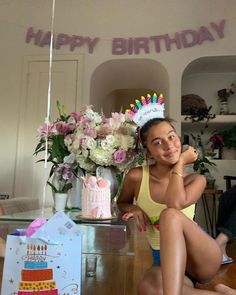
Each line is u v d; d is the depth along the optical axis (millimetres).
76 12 3303
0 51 3297
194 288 1138
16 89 3254
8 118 3225
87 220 1107
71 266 853
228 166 3279
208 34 3105
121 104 4590
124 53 3211
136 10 3250
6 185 3123
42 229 854
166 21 3199
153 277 1142
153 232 1276
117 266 1288
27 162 3133
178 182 1119
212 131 3539
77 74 3234
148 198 1290
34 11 3326
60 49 3275
